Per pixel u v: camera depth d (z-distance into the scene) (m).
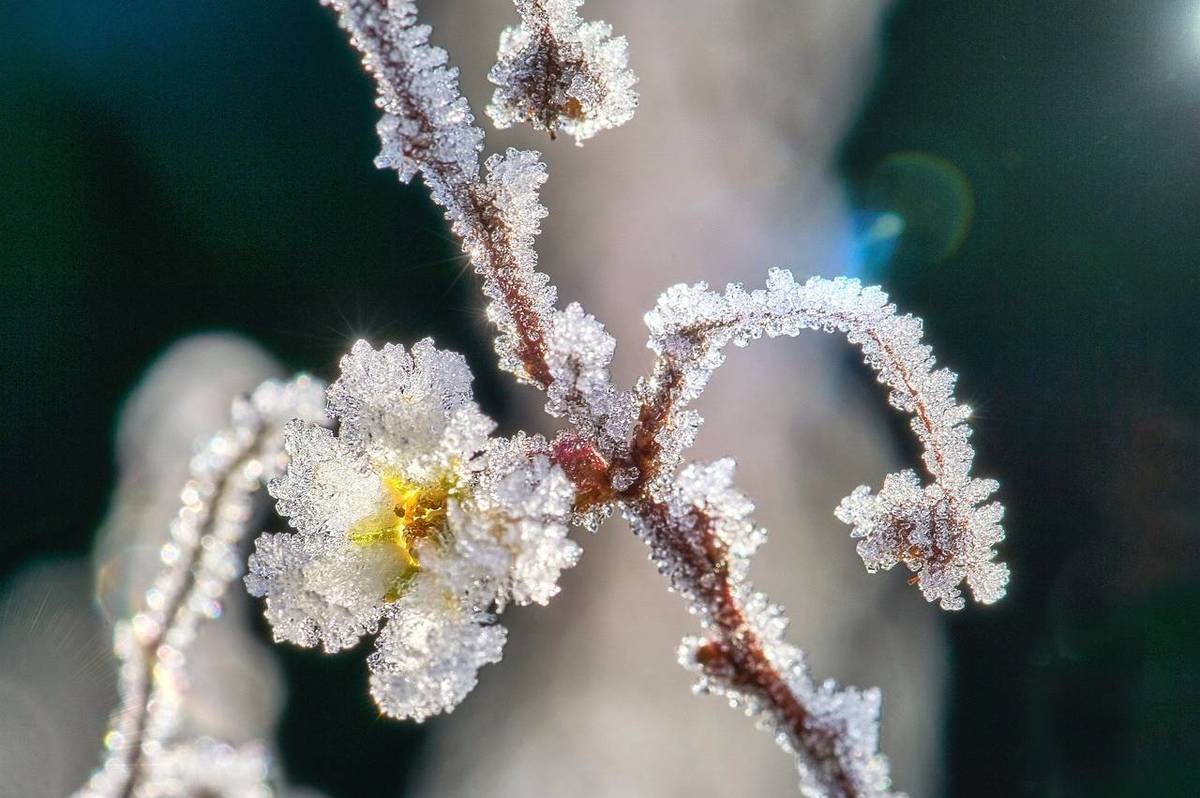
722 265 0.39
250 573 0.19
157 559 0.25
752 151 0.40
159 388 0.31
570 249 0.40
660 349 0.18
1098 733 0.34
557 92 0.18
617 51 0.18
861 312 0.19
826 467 0.38
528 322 0.19
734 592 0.18
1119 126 0.38
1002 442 0.37
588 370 0.18
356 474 0.19
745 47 0.41
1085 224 0.38
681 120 0.41
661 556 0.18
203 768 0.17
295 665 0.29
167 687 0.18
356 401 0.19
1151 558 0.35
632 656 0.35
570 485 0.18
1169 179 0.37
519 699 0.34
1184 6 0.37
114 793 0.17
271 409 0.18
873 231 0.40
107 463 0.30
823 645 0.35
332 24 0.39
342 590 0.18
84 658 0.25
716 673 0.18
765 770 0.34
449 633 0.18
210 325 0.34
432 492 0.18
